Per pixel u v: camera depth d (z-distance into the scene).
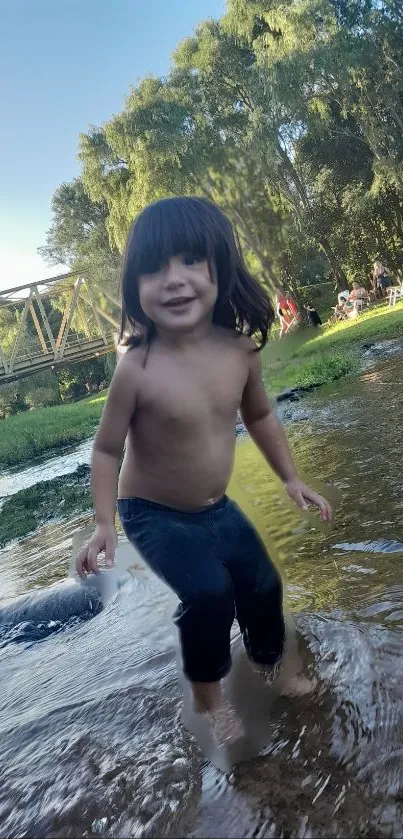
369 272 32.78
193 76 31.84
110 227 33.28
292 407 8.06
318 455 5.02
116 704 2.09
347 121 33.09
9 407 49.00
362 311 22.25
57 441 16.67
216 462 2.03
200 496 2.02
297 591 2.56
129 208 28.12
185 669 1.88
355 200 30.61
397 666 1.88
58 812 1.64
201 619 1.81
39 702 2.30
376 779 1.50
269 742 1.71
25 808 1.68
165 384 1.99
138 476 2.06
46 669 2.64
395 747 1.58
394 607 2.24
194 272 1.97
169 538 1.92
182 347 2.04
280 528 2.93
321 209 32.97
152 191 23.16
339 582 2.58
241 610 1.99
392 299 21.48
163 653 2.39
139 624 2.69
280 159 27.31
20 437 18.02
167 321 1.98
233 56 31.61
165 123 26.16
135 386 2.01
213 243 1.99
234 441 2.13
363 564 2.71
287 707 1.83
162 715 1.95
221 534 1.99
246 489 2.72
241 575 1.97
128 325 2.11
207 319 2.09
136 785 1.67
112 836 1.52
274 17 28.39
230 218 2.08
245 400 2.25
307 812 1.45
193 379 2.01
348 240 32.59
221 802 1.54
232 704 1.87
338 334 16.16
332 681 1.88
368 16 27.03
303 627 2.21
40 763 1.87
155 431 2.01
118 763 1.78
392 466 4.14
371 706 1.74
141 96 29.23
